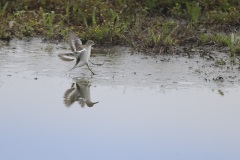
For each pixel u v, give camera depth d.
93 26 19.41
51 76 16.44
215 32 19.80
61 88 15.67
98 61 17.48
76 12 20.38
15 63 17.28
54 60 17.61
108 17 20.03
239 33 19.72
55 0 20.86
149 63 17.42
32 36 19.56
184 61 17.64
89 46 16.17
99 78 16.33
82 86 15.80
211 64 17.41
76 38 16.17
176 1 20.95
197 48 18.58
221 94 15.37
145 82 16.06
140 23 19.72
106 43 18.88
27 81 16.06
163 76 16.47
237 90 15.62
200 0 20.92
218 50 18.48
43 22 20.02
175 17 20.72
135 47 18.53
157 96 15.23
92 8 20.38
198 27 20.00
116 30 19.14
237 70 16.95
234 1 20.92
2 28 19.56
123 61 17.53
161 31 19.39
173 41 18.77
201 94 15.36
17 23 19.94
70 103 14.87
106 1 20.95
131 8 20.66
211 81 16.17
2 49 18.42
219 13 20.52
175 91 15.52
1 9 20.70
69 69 16.95
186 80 16.23
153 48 18.33
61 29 19.64
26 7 20.72
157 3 20.91
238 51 18.12
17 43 19.02
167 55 18.11
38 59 17.62
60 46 18.77
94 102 14.92
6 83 15.93
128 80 16.17
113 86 15.80
